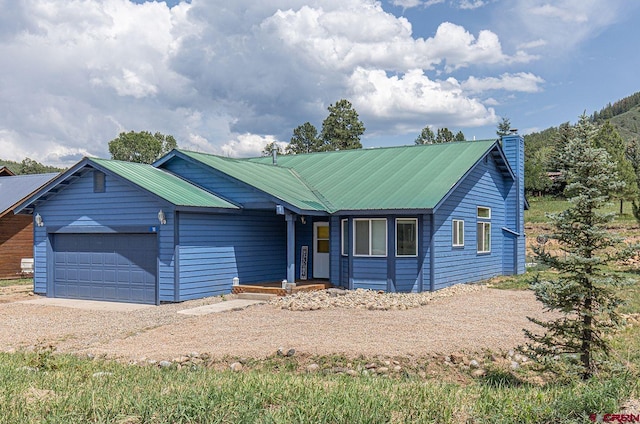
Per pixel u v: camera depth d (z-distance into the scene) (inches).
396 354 385.1
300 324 494.6
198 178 754.2
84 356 402.3
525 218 1889.8
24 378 303.0
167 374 320.2
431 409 241.6
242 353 397.1
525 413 233.9
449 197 745.0
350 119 2377.0
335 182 819.4
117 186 684.1
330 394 258.5
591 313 317.7
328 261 805.2
